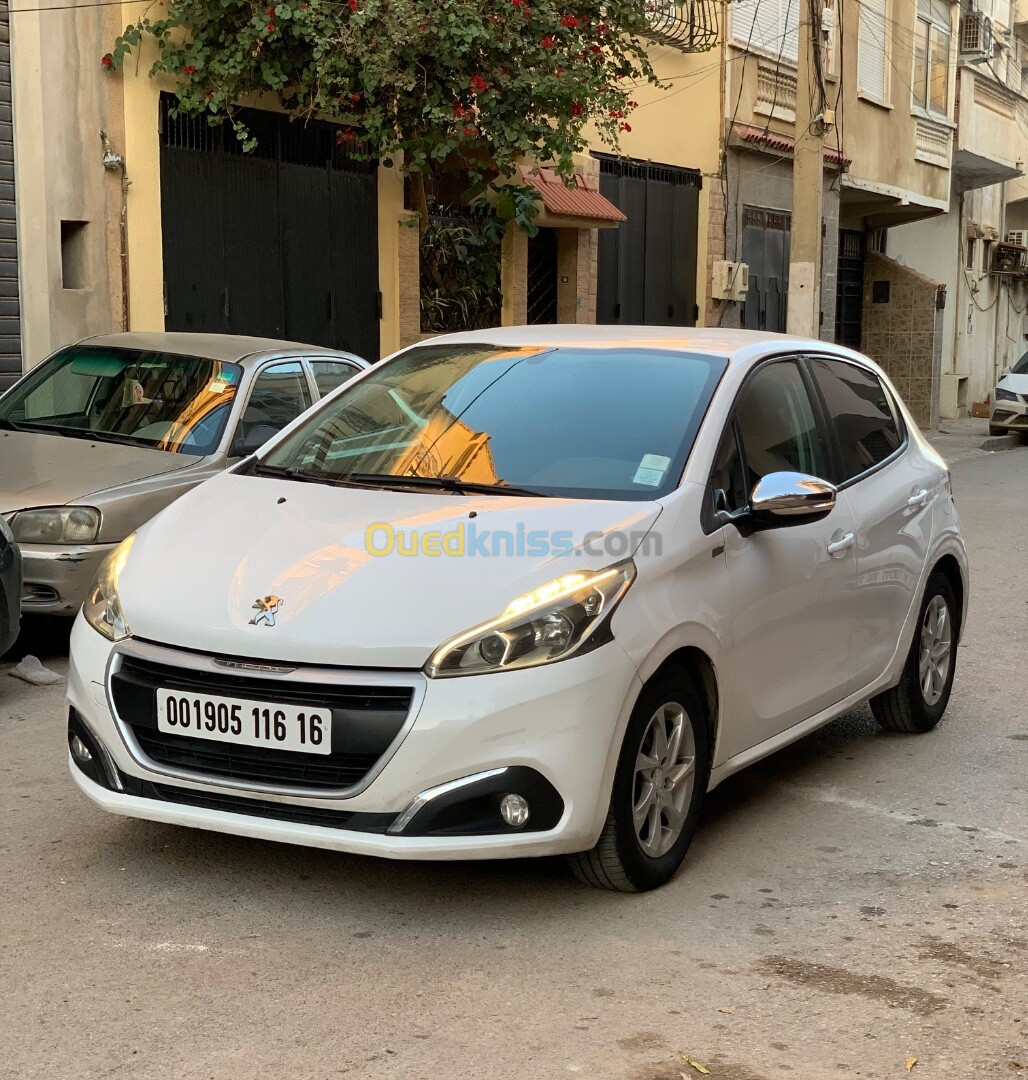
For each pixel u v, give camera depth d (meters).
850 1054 3.36
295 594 4.00
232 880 4.33
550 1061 3.28
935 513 6.16
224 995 3.58
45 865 4.42
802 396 5.42
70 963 3.74
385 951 3.86
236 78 11.63
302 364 8.43
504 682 3.81
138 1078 3.16
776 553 4.77
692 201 19.61
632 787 4.12
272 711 3.86
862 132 24.47
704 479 4.54
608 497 4.44
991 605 9.63
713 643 4.37
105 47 11.27
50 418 8.08
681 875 4.51
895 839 4.94
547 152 12.48
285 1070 3.21
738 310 20.95
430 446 4.88
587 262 17.34
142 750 4.07
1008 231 35.16
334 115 12.88
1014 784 5.61
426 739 3.76
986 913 4.27
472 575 4.00
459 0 11.46
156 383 8.03
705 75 19.58
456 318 15.82
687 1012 3.55
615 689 3.94
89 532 6.85
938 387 27.62
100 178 11.33
